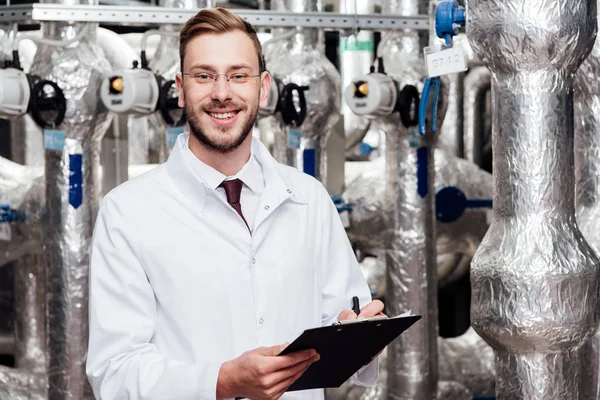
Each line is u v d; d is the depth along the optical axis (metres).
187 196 2.15
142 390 1.97
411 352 3.81
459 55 2.68
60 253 3.50
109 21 3.38
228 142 2.09
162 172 2.20
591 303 2.55
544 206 2.52
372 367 2.26
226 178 2.16
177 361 2.01
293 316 2.16
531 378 2.55
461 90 4.60
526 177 2.52
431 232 3.84
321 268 2.27
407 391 3.82
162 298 2.10
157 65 3.50
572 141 2.58
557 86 2.52
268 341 2.12
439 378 4.29
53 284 3.52
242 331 2.10
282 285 2.15
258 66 2.13
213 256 2.11
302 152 3.70
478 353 4.35
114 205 2.14
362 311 2.14
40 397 3.93
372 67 3.62
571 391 2.59
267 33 4.40
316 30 3.68
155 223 2.12
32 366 4.01
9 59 3.45
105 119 3.49
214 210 2.15
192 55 2.08
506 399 2.61
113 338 2.06
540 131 2.51
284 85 3.60
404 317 1.92
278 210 2.21
